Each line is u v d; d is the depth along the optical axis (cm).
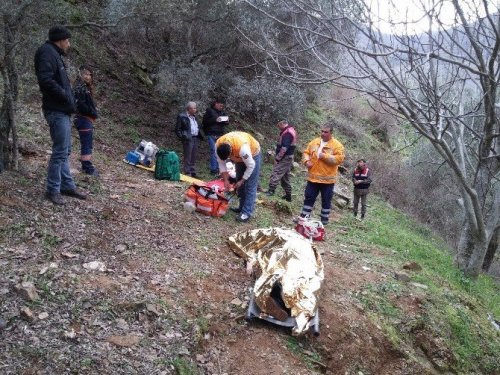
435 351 599
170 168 848
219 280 531
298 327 471
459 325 652
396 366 542
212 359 422
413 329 601
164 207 689
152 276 494
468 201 897
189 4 1080
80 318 402
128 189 728
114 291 448
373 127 2092
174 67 1136
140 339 403
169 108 1182
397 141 2153
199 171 1034
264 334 471
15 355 346
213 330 452
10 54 586
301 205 1029
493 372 639
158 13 986
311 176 812
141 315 429
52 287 426
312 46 407
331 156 786
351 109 2075
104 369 359
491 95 502
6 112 606
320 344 495
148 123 1094
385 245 934
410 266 775
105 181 735
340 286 619
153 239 574
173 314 446
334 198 1189
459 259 976
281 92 1277
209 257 573
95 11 1166
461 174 723
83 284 443
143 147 909
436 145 652
